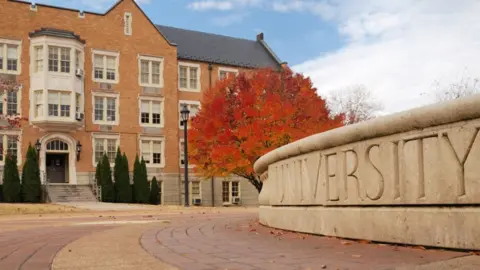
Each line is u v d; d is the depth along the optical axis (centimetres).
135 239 785
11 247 712
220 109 2608
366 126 620
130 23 3853
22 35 3412
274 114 2445
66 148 3522
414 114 546
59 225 1302
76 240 779
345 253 547
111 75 3756
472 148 492
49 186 3300
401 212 570
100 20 3725
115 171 3550
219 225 1109
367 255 521
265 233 845
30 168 3222
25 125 3369
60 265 511
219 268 475
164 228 1041
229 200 4206
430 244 529
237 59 4506
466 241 491
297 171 820
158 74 3962
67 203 3117
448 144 517
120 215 1991
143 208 2748
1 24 3353
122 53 3803
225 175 2744
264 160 972
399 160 580
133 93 3825
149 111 3900
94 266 501
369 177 627
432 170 534
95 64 3694
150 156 3869
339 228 684
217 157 2516
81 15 3650
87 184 3512
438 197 525
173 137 3972
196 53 4294
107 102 3725
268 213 977
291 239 725
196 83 4184
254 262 508
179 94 4081
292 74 2756
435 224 525
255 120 2483
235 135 2505
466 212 493
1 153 3228
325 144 714
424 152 546
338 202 691
